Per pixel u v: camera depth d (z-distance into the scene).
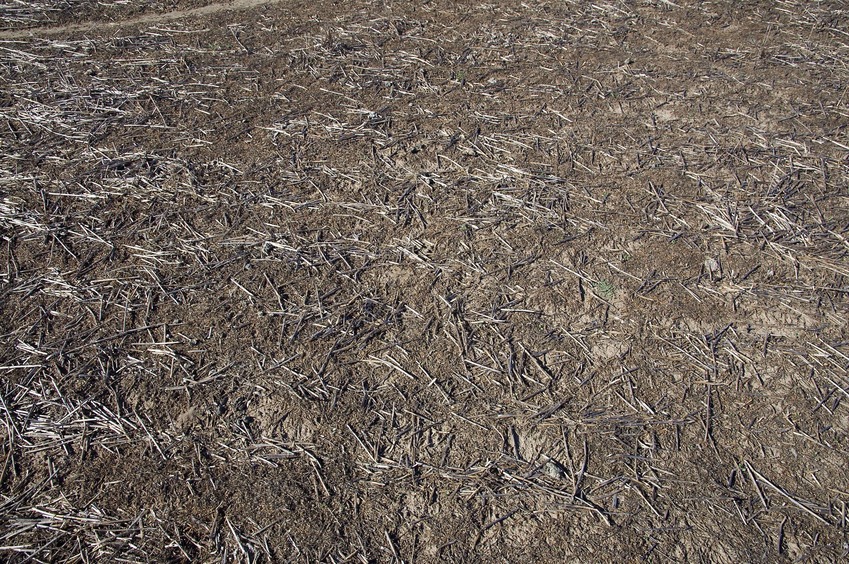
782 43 5.73
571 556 2.50
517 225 3.95
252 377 3.11
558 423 2.94
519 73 5.39
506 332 3.33
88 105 5.02
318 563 2.47
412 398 3.04
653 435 2.89
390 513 2.63
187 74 5.43
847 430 2.91
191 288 3.55
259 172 4.37
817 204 4.07
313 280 3.60
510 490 2.71
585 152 4.53
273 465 2.78
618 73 5.37
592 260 3.72
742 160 4.44
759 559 2.48
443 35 5.95
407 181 4.30
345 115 4.91
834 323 3.36
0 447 2.82
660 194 4.16
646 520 2.60
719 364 3.17
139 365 3.16
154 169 4.39
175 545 2.52
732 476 2.74
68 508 2.63
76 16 6.36
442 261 3.72
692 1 6.40
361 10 6.39
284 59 5.62
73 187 4.23
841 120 4.79
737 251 3.77
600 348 3.25
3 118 4.86
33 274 3.63
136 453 2.81
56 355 3.20
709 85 5.20
